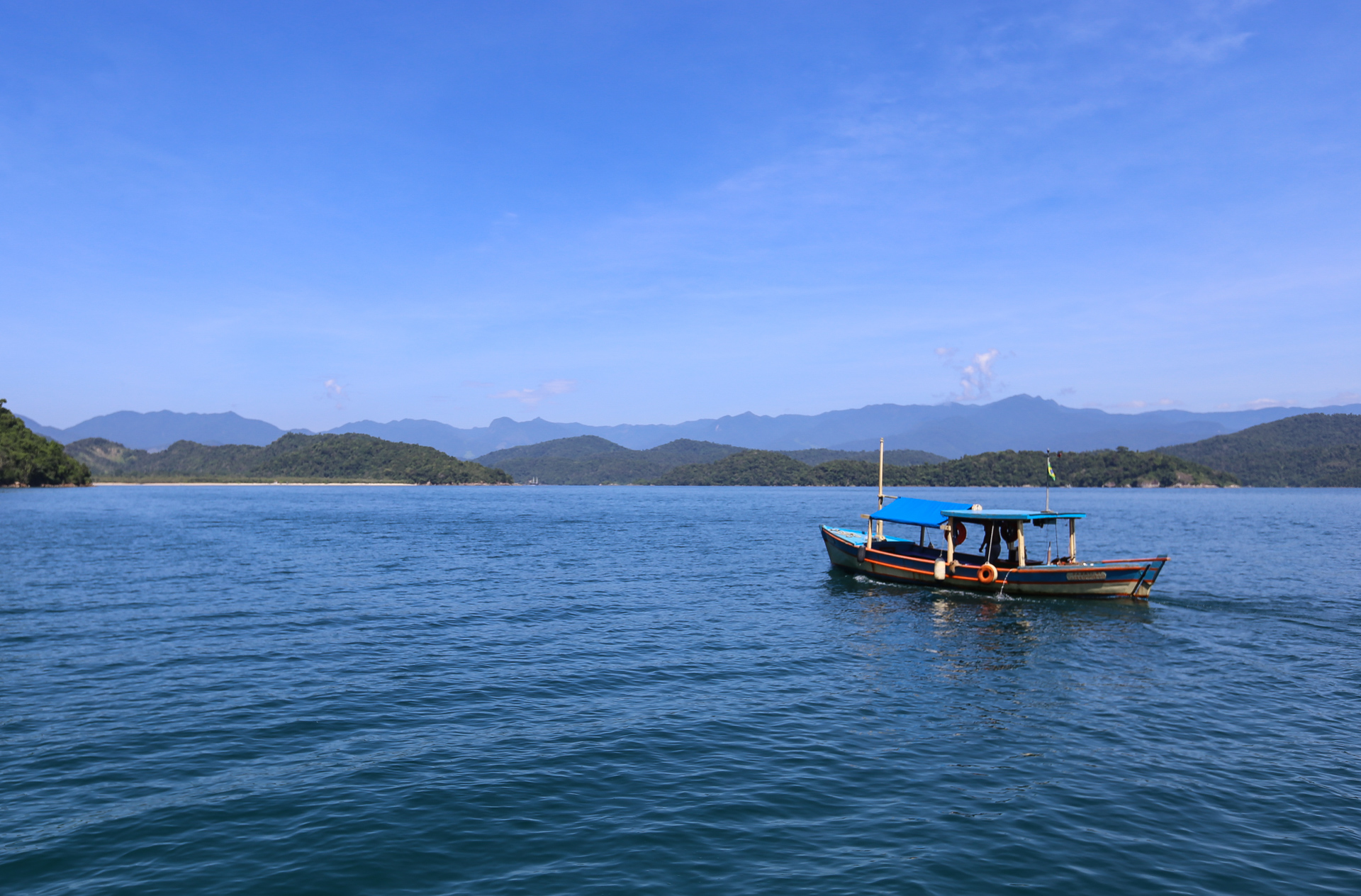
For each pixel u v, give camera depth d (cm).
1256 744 1631
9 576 3959
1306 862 1126
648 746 1583
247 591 3550
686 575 4341
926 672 2233
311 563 4728
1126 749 1590
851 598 3569
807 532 7738
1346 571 4503
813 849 1145
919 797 1338
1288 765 1510
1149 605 3381
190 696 1886
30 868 1061
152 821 1211
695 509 13788
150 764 1447
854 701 1927
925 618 3095
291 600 3312
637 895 1011
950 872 1081
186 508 12225
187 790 1330
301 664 2216
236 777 1392
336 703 1847
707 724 1733
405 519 9825
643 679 2116
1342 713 1847
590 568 4644
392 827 1200
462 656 2350
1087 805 1315
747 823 1231
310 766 1448
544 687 2020
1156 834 1207
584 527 8544
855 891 1025
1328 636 2770
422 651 2397
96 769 1418
